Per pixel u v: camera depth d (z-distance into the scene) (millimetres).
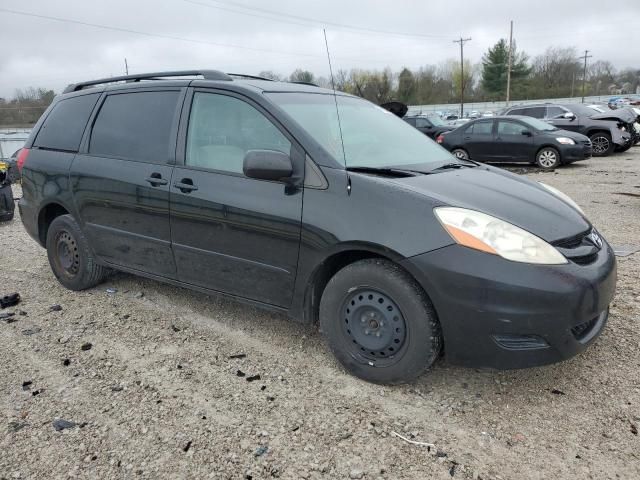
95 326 4008
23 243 6891
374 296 2949
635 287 4434
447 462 2461
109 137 4227
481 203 2889
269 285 3344
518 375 3158
